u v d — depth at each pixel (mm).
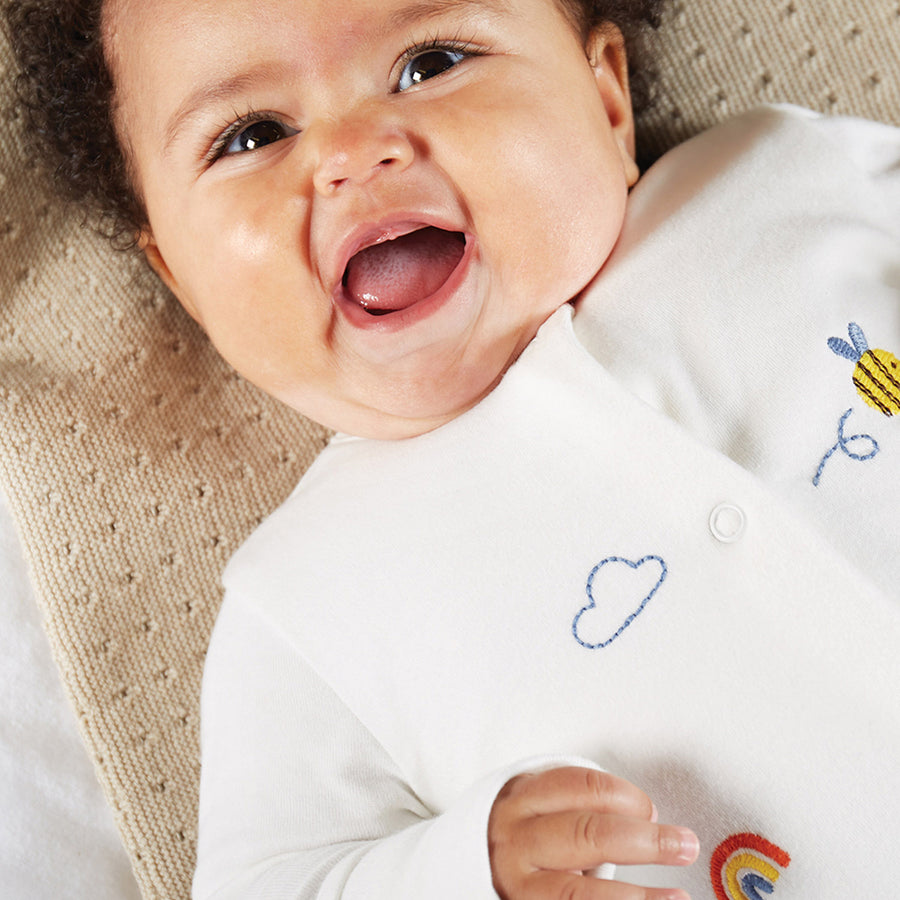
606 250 913
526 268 865
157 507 1128
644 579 821
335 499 970
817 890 770
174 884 1064
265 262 848
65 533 1100
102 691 1084
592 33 965
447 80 835
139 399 1143
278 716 938
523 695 841
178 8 835
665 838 686
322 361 887
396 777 924
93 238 1143
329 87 818
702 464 806
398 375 875
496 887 718
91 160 1009
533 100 847
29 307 1130
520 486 882
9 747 1085
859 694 763
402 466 940
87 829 1095
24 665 1116
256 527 1121
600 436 854
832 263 940
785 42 1151
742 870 789
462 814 743
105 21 898
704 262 932
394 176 803
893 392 886
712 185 978
